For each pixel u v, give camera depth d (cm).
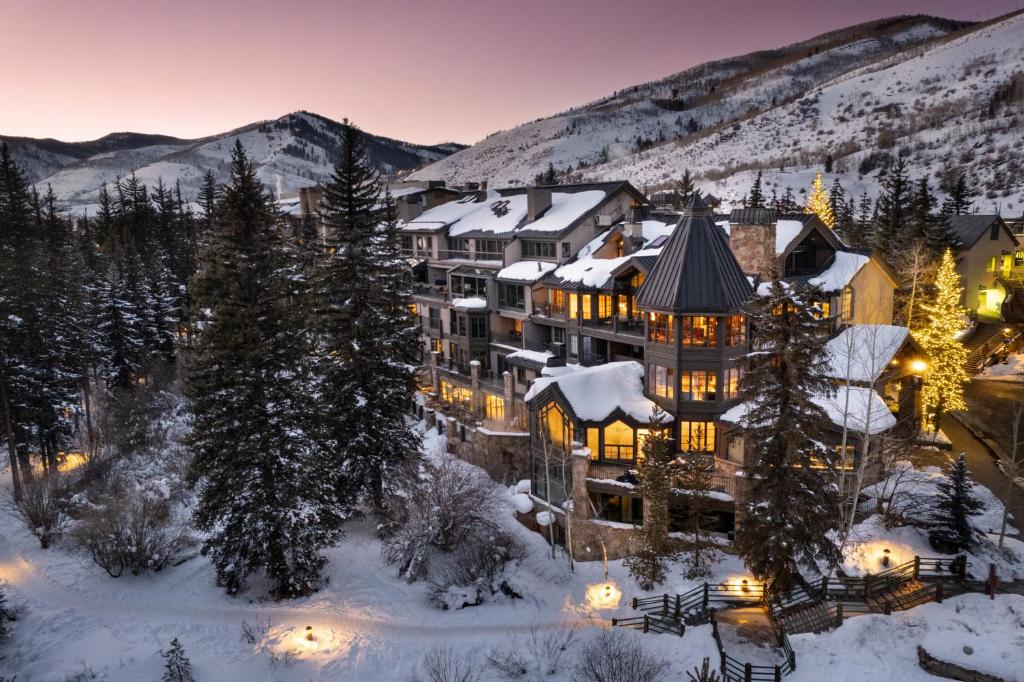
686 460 2912
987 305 5594
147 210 9719
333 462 3425
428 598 2931
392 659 2523
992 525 2823
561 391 3434
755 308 2597
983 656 1992
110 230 8794
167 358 6053
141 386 5550
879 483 3148
